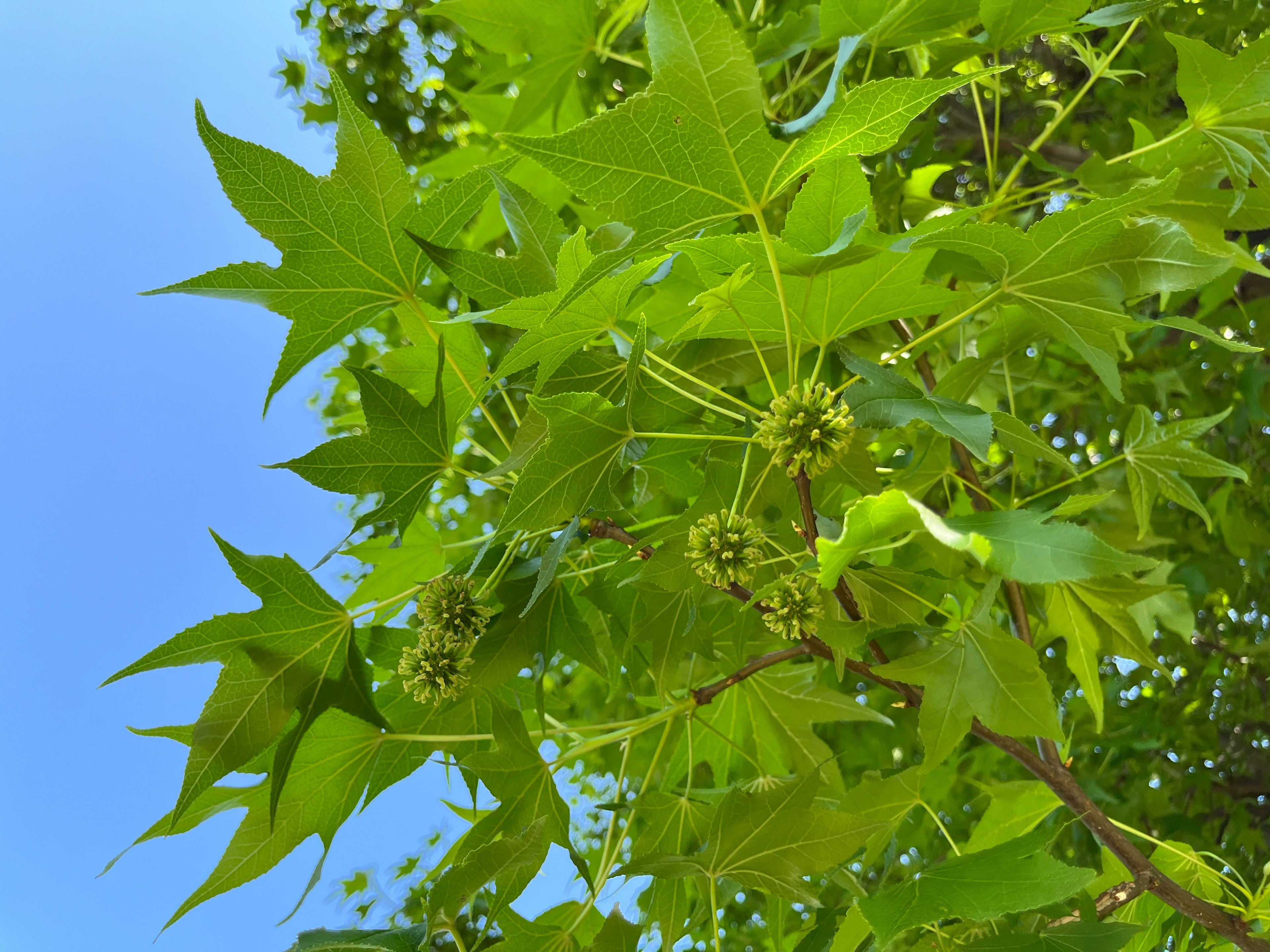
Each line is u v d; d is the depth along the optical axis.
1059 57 0.90
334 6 1.07
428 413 0.51
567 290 0.46
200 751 0.49
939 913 0.44
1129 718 0.99
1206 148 0.55
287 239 0.51
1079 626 0.61
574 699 1.01
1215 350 0.87
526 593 0.54
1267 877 0.55
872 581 0.49
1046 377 0.70
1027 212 0.66
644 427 0.52
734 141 0.41
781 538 0.52
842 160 0.42
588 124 0.41
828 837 0.49
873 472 0.50
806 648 0.52
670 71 0.41
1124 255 0.46
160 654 0.49
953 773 0.92
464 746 0.55
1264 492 0.95
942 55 0.58
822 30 0.59
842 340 0.60
